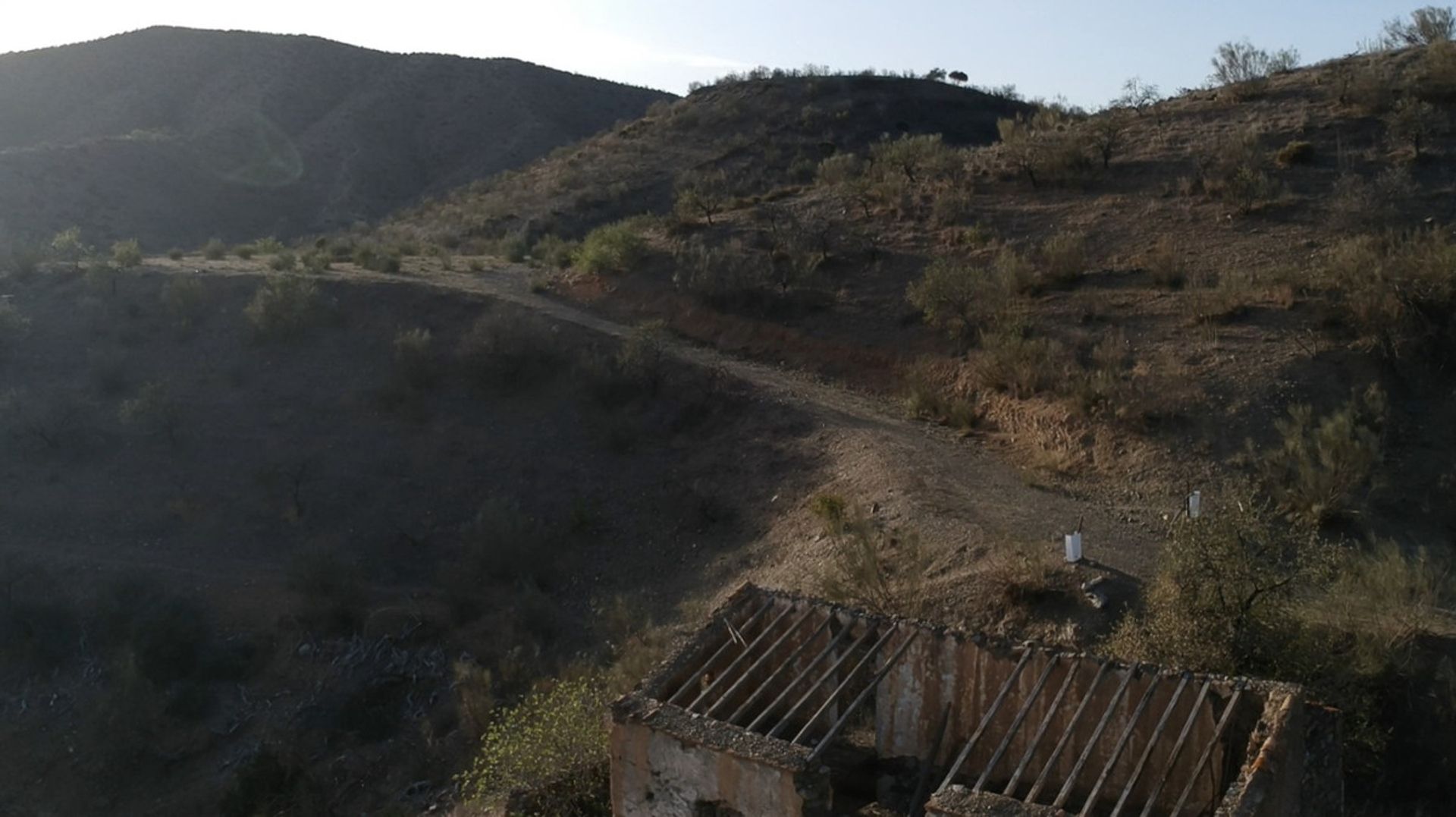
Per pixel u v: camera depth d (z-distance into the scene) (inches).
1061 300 1147.3
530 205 2384.4
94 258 1621.6
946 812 315.9
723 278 1371.8
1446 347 869.8
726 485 1024.9
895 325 1227.2
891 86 3006.9
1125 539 737.0
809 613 426.6
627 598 917.8
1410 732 512.7
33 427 1226.6
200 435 1224.2
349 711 850.8
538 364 1255.5
